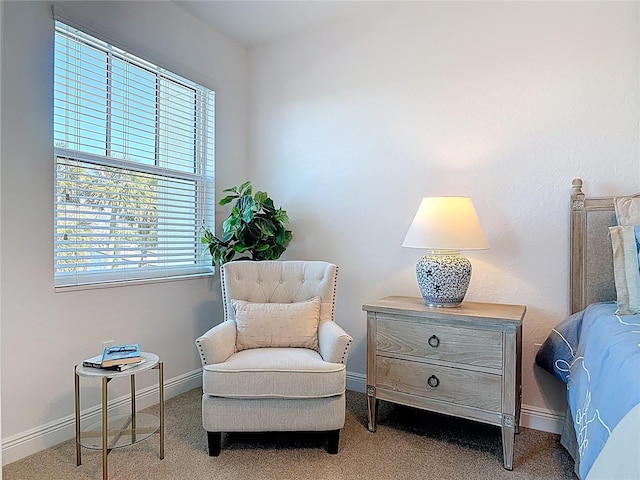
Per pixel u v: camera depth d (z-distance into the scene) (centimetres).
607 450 104
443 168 250
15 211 188
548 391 220
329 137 292
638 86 201
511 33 230
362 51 279
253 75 327
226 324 222
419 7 258
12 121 187
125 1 237
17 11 188
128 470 180
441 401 200
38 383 197
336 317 289
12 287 188
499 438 212
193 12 276
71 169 215
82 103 220
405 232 264
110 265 234
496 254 234
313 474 179
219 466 184
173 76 271
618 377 114
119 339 235
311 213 300
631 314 164
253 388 188
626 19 203
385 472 181
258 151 325
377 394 218
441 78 251
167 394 263
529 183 226
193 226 291
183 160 284
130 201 247
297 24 291
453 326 197
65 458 190
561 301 217
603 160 208
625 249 175
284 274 251
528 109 226
